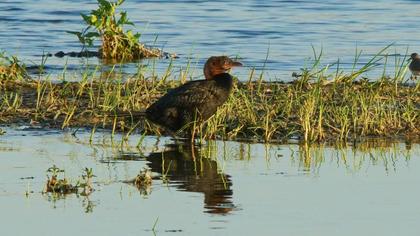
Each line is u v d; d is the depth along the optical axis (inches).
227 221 445.1
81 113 654.5
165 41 1014.4
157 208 464.8
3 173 523.5
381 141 607.2
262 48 974.4
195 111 605.6
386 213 458.3
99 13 917.8
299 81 740.0
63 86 724.7
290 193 491.8
